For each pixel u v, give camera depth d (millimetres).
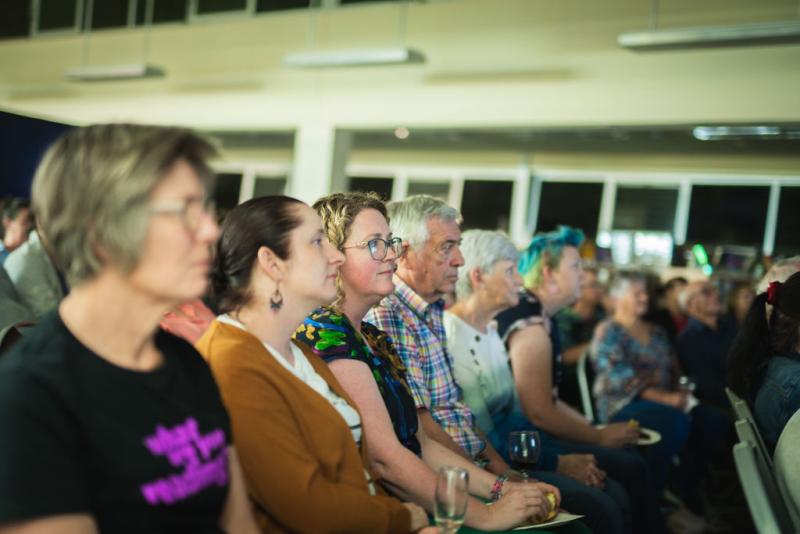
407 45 8125
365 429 1906
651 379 4184
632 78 6961
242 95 9148
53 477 996
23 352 1052
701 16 6621
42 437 1000
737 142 8906
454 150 10836
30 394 1008
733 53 6516
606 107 7078
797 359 2367
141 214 1049
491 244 2889
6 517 961
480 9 7734
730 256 7348
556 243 3293
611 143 9680
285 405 1573
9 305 2828
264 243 1626
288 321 1670
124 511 1066
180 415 1146
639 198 9867
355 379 1927
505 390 2932
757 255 7203
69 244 1062
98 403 1062
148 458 1083
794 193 9023
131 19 9938
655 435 3391
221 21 9297
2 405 991
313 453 1607
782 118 6324
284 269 1635
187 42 9516
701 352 4609
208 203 1143
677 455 4578
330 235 2053
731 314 6016
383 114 8281
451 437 2463
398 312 2422
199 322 1814
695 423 4414
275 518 1528
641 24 6902
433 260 2490
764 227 9164
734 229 9320
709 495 4562
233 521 1285
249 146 11570
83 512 1021
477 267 2889
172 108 9617
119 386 1089
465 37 7805
